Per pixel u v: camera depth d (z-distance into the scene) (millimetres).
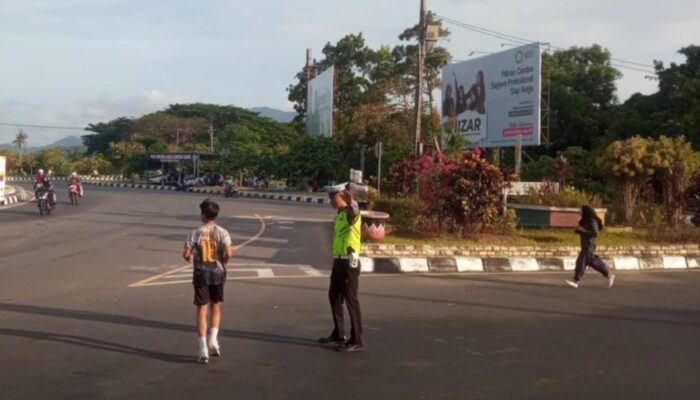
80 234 20062
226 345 7934
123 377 6633
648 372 7156
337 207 8125
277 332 8641
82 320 9016
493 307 10703
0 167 34156
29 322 8852
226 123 102938
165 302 10312
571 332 9016
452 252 15484
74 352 7484
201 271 7230
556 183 21688
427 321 9516
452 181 16859
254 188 61000
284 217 27922
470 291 12242
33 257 15070
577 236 17672
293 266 14641
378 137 48969
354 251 7902
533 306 10883
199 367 7035
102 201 37969
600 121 44188
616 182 20500
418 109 29578
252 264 14766
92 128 115625
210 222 7430
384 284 12805
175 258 15172
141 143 92750
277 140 80500
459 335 8703
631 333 9023
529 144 33375
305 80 78562
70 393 6133
